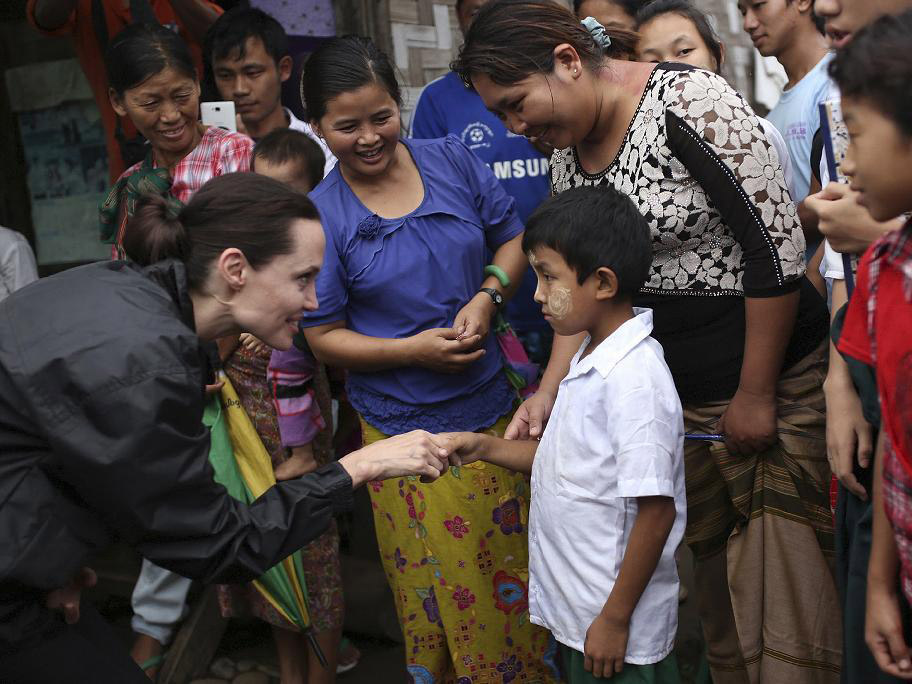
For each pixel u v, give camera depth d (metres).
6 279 3.13
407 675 2.90
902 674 1.50
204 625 2.96
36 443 1.50
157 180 2.84
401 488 2.33
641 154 1.99
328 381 2.99
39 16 3.58
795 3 2.91
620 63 2.06
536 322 3.27
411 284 2.24
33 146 4.37
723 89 1.93
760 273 1.91
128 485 1.47
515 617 2.35
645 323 1.87
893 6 1.62
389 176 2.27
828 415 1.80
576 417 1.89
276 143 2.70
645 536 1.80
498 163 3.21
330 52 2.14
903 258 1.36
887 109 1.24
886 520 1.49
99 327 1.49
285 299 1.69
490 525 2.29
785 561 2.04
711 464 2.14
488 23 1.95
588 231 1.80
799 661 2.04
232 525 1.63
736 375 2.06
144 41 2.75
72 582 1.69
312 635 2.57
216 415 2.51
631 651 1.88
